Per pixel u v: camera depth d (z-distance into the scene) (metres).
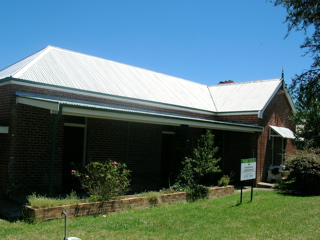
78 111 9.02
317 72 8.20
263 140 17.91
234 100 19.81
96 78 14.28
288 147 20.39
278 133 17.97
